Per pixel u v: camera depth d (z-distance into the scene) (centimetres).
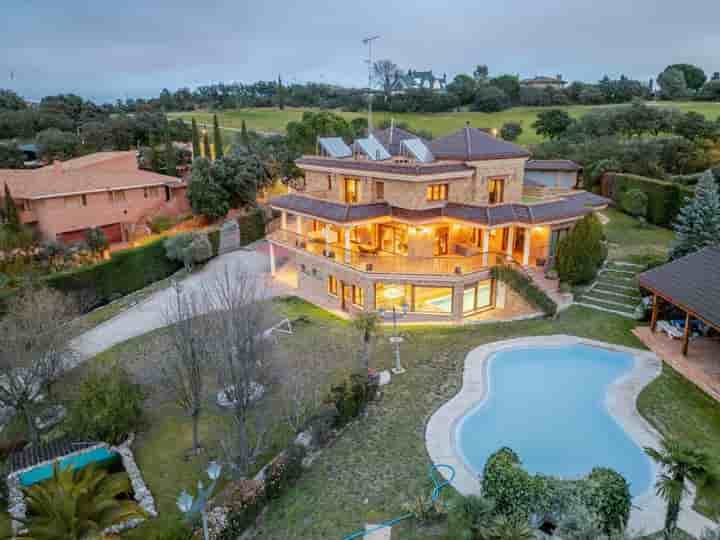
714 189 3284
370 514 1527
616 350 2517
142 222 5644
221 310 1895
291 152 7056
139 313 3572
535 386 2267
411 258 3067
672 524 1307
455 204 3338
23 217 4816
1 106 10588
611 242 4053
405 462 1758
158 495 1755
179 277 4366
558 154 6588
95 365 2694
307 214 3553
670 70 10394
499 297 3200
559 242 3222
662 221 4434
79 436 2036
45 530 1440
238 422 1786
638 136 6569
